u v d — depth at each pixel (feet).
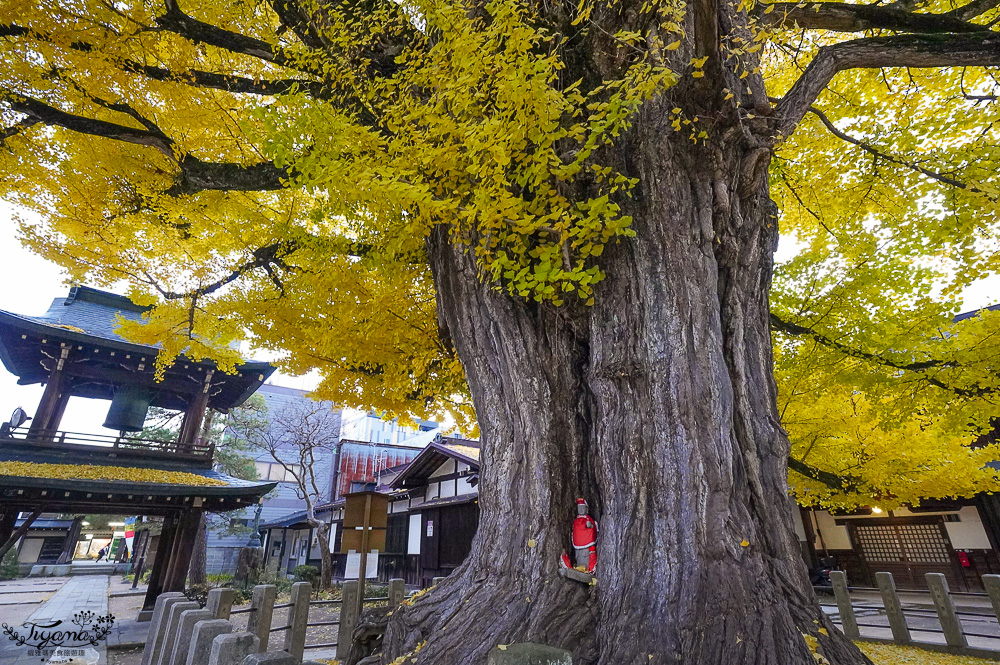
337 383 28.07
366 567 22.33
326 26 18.44
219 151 24.27
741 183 14.14
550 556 12.17
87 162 22.02
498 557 12.75
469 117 12.12
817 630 9.71
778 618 9.47
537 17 14.19
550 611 11.05
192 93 21.67
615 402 12.67
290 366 28.86
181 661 10.49
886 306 21.95
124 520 151.02
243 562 57.36
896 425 23.54
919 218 20.10
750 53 14.58
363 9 17.51
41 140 20.92
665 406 11.82
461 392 26.89
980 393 21.36
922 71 21.22
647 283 12.84
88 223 24.79
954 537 42.45
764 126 13.47
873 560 47.01
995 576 19.16
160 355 34.35
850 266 22.59
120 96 21.56
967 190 16.66
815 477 28.43
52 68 19.35
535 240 13.64
